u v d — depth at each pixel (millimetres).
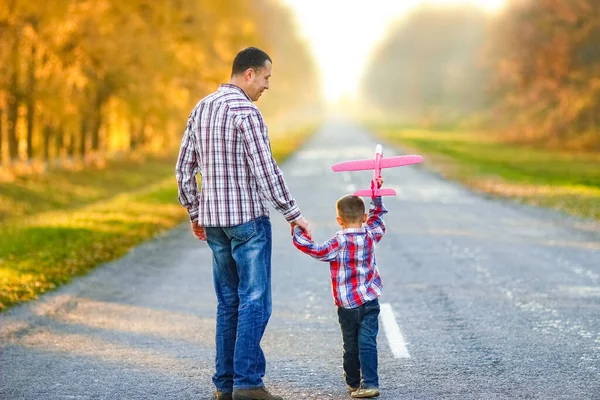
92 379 8320
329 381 8164
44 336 10352
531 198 29969
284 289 13555
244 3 61781
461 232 20891
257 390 7191
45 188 40062
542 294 12742
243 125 7074
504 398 7438
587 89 63406
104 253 17688
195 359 9133
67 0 37469
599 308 11602
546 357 8930
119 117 54156
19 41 36469
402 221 23344
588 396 7457
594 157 59062
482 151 67438
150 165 59156
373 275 7539
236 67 7332
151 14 48875
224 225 7168
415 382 8031
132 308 12164
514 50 75062
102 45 41594
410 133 108688
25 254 17172
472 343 9648
